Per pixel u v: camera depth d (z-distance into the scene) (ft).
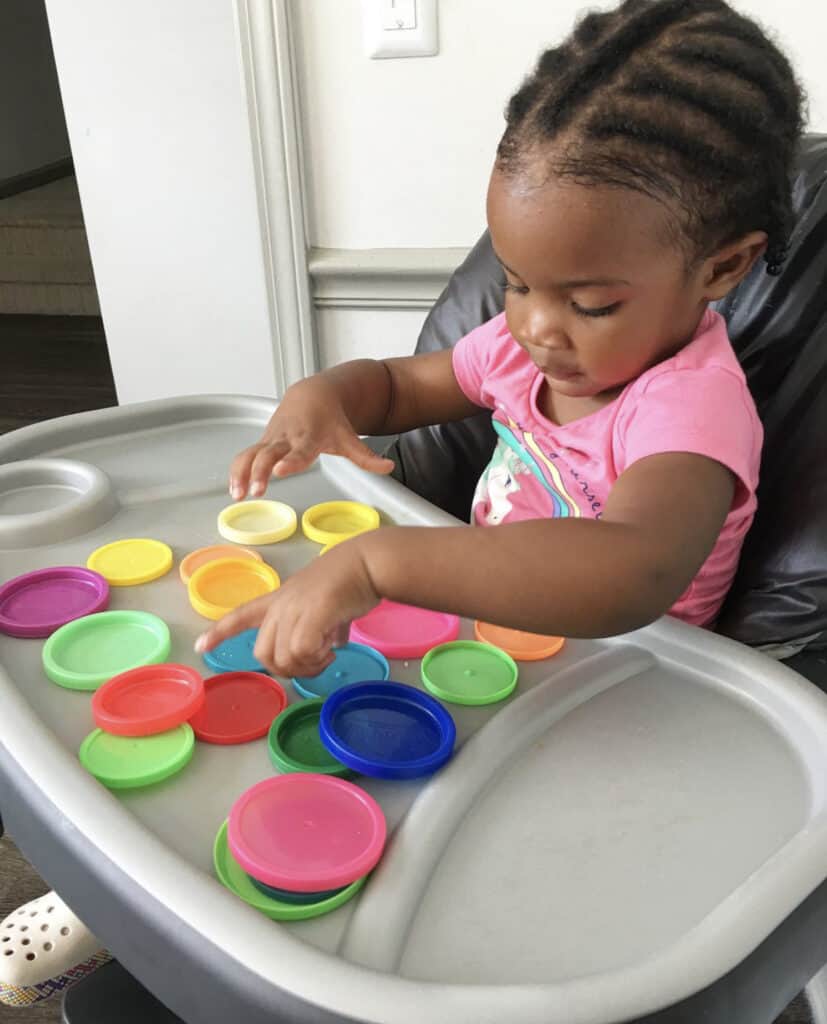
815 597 2.18
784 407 2.36
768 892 1.32
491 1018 1.14
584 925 1.35
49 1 3.78
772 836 1.49
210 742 1.66
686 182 1.82
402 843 1.45
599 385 2.09
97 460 2.65
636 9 1.94
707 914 1.35
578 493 2.44
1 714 1.61
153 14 3.74
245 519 2.35
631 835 1.50
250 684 1.80
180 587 2.09
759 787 1.59
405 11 3.54
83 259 9.18
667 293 1.92
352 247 4.04
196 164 3.99
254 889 1.37
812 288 2.37
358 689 1.74
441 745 1.62
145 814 1.52
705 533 1.80
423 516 2.33
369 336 4.20
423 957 1.30
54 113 11.44
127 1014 2.26
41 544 2.24
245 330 4.31
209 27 3.72
